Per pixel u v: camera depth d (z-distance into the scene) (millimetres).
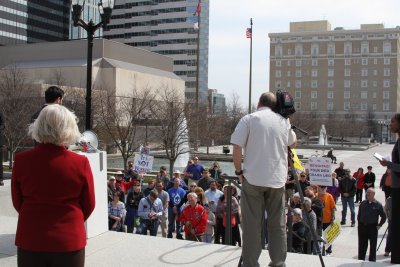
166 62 87938
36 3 115375
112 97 41594
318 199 12148
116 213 12195
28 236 2748
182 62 149500
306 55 141125
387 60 135000
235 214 11273
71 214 2822
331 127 112438
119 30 156750
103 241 5844
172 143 29938
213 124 44250
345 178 18000
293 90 142375
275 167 4152
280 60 143625
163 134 30281
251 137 4145
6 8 106938
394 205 4918
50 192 2773
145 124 35781
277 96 4441
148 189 13781
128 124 31781
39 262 2750
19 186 2867
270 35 143875
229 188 6062
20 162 2846
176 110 32312
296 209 10031
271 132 4148
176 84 83875
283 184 4234
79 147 6348
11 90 36344
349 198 17906
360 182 21938
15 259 5059
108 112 34312
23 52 79062
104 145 33812
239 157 4152
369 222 11562
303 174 15656
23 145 34062
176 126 30188
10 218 6949
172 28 150375
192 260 5070
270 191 4254
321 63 140125
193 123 35250
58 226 2766
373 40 136000
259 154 4121
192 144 39188
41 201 2771
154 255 5254
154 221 12453
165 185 17422
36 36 115625
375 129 126625
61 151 2857
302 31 142750
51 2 119875
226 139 47500
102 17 11211
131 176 17484
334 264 4941
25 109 33344
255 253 4223
